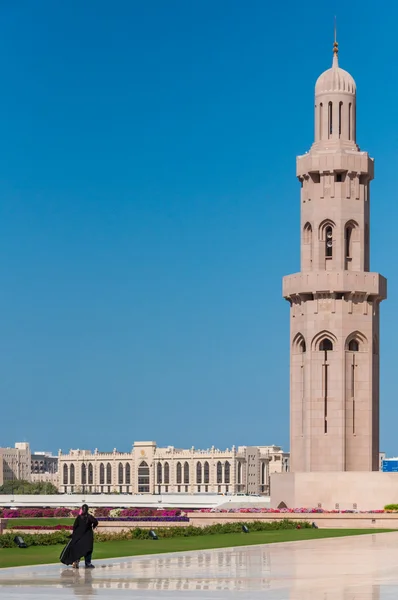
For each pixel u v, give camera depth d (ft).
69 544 179.93
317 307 399.03
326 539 274.16
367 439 397.39
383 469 410.11
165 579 162.71
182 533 291.38
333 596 140.77
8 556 204.95
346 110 409.69
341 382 395.34
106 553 216.74
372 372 400.67
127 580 161.07
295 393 407.85
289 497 386.11
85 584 155.63
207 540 267.39
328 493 379.14
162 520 357.41
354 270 404.16
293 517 356.18
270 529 329.11
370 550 228.02
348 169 403.75
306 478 382.01
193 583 157.17
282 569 179.11
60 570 176.86
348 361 398.01
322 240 405.59
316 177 407.64
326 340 400.47
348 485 377.91
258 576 167.22
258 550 229.04
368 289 397.80
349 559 201.16
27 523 422.41
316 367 398.21
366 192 409.69
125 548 232.73
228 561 196.34
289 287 407.44
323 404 396.57
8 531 330.75
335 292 396.98
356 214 404.98
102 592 145.69
